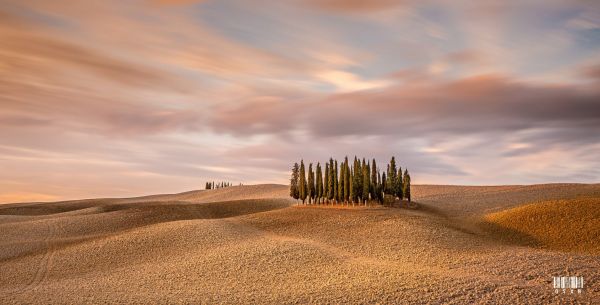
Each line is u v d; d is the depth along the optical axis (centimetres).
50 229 7694
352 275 4247
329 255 5166
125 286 4275
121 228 7912
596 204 6419
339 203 9712
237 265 4847
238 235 6556
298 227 7125
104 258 5600
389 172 9862
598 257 4391
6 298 4009
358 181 9481
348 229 6662
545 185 13362
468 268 4272
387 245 5603
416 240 5728
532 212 6719
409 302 3322
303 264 4803
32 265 5431
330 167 10050
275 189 19038
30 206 14750
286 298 3625
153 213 9331
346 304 3378
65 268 5259
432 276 3975
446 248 5316
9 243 6619
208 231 6700
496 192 12150
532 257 4488
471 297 3328
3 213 13212
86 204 15750
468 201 10581
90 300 3797
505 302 3180
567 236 5538
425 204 10069
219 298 3712
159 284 4297
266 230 7138
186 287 4141
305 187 10450
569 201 6881
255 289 3972
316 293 3706
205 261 5097
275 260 4981
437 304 3250
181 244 6053
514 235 6066
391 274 4166
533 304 3114
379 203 9456
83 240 6762
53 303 3766
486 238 6059
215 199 17850
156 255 5625
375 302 3384
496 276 3888
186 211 10038
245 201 12150
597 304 3030
